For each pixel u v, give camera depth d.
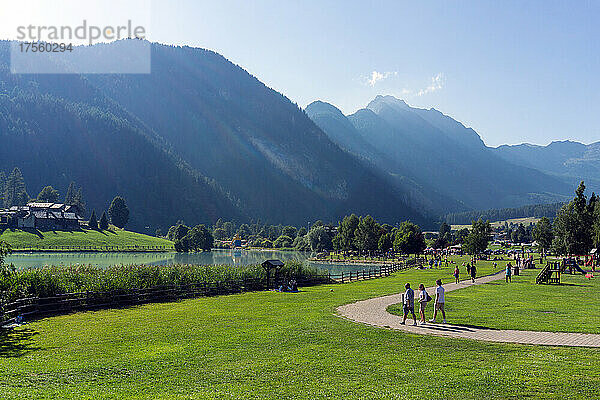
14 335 19.58
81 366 14.24
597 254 69.88
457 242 183.62
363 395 11.50
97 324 22.36
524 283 43.34
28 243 139.12
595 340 17.42
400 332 19.25
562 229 65.88
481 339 17.75
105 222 180.75
